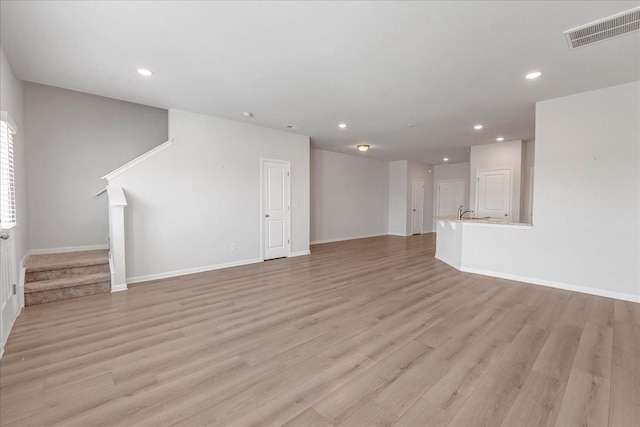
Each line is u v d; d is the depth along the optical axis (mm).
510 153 6484
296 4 2031
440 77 3248
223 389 1847
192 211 4715
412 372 2029
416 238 9258
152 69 3084
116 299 3521
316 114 4668
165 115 5492
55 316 3006
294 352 2301
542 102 3977
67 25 2297
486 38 2455
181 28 2340
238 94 3805
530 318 2955
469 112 4488
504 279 4418
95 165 4863
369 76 3225
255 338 2535
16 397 1763
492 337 2547
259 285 4105
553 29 2314
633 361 2158
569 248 3859
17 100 3451
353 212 9125
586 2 1991
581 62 2871
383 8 2068
